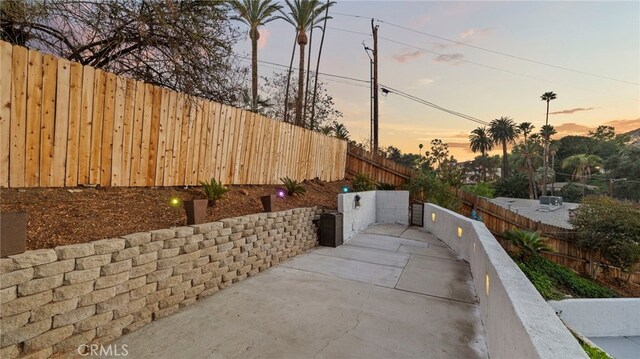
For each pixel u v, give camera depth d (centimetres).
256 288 363
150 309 268
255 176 637
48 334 194
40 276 190
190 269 312
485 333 260
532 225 1144
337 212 641
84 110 338
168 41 453
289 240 518
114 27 432
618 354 562
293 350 228
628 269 1090
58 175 315
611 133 5325
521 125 4500
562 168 4456
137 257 256
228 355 218
